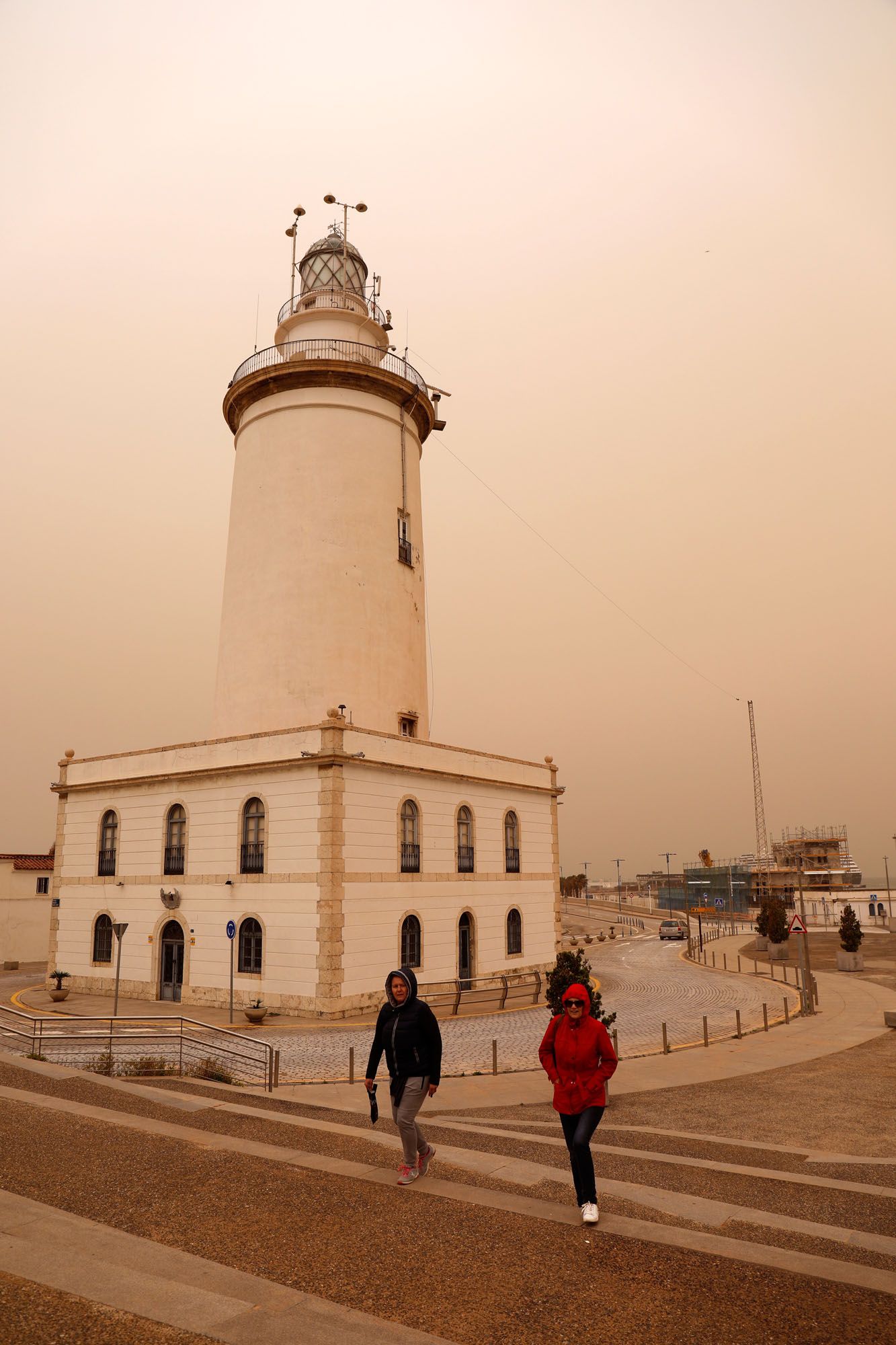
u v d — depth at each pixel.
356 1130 10.62
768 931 52.34
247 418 36.41
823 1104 15.32
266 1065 16.23
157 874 30.80
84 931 32.97
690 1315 5.64
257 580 34.09
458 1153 9.54
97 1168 8.51
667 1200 8.05
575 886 148.62
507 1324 5.49
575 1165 7.23
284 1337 5.13
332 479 34.44
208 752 30.02
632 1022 25.34
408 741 30.41
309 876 26.53
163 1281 5.82
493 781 34.72
